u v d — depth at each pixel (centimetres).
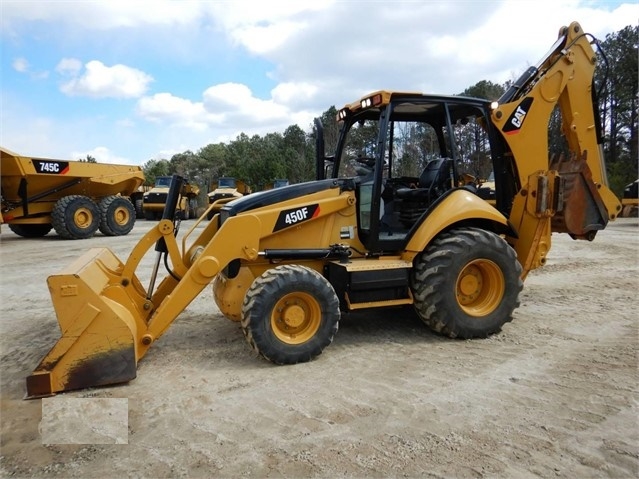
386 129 437
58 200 1389
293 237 435
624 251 1002
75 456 257
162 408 310
